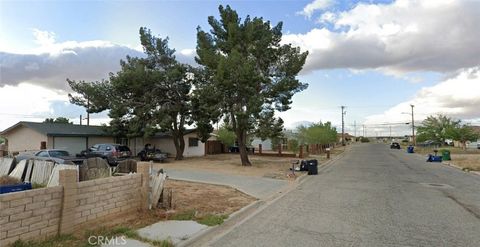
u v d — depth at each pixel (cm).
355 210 1009
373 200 1179
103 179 789
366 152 5512
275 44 2650
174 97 3109
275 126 2548
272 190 1438
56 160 1739
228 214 932
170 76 2898
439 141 7069
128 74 2816
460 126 6469
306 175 2047
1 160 1463
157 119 2989
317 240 701
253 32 2527
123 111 2972
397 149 6794
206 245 673
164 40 3098
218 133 4481
